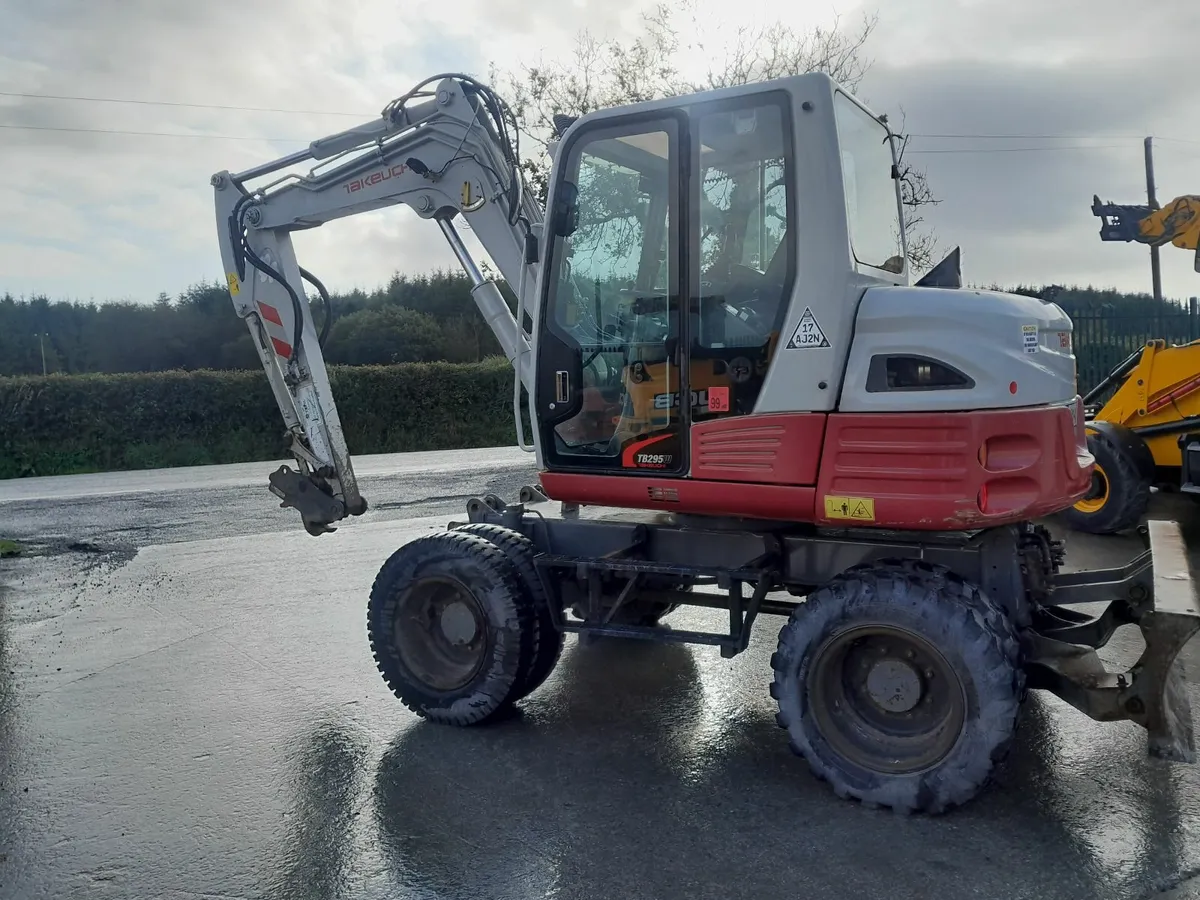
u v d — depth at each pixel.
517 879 3.10
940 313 3.51
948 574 3.54
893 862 3.14
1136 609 3.68
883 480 3.54
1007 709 3.28
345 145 5.55
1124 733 4.14
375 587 4.58
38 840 3.47
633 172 4.25
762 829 3.39
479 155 5.13
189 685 5.18
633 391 4.14
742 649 3.95
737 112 3.84
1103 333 15.32
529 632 4.32
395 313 36.06
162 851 3.36
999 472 3.41
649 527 4.45
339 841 3.39
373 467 16.39
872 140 4.43
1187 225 8.13
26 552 9.18
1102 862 3.10
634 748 4.16
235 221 5.71
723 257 3.91
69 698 5.02
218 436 20.39
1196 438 7.61
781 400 3.74
